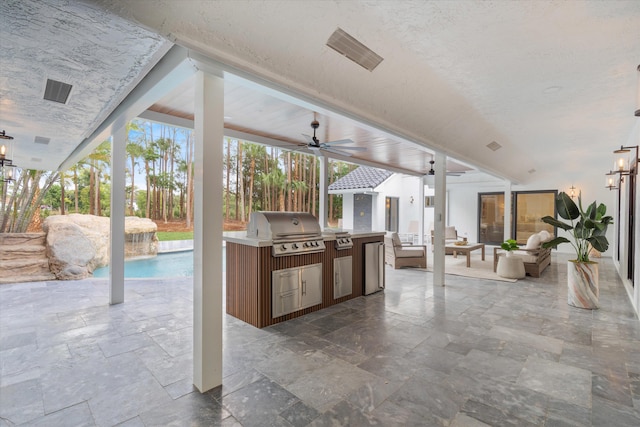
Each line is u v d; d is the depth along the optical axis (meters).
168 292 4.73
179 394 2.08
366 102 3.12
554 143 5.83
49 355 2.64
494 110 4.04
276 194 15.58
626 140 5.62
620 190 6.09
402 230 13.06
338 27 2.16
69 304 4.12
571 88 3.43
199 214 2.19
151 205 13.66
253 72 2.19
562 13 2.18
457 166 8.45
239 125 4.61
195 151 2.23
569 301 4.17
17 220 9.06
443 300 4.38
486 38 2.45
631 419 1.82
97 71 2.28
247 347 2.82
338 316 3.70
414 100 3.40
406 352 2.72
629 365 2.48
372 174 12.67
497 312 3.84
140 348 2.79
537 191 9.42
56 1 1.45
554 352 2.72
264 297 3.35
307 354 2.68
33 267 5.86
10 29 1.72
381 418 1.83
